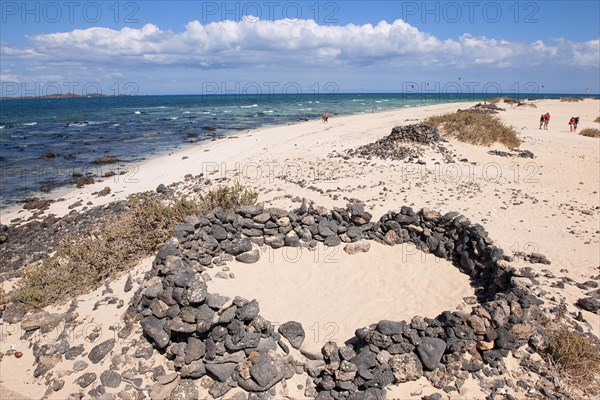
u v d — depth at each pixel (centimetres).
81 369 788
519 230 1355
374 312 873
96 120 6281
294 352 762
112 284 1024
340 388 683
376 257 1089
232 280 958
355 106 9206
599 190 1872
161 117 6769
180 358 741
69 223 1714
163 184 2170
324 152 2694
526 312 778
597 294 938
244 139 3581
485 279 962
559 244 1248
